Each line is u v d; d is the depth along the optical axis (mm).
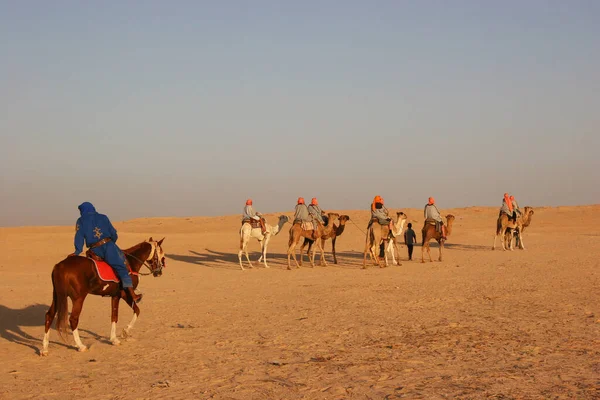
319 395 8758
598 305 16000
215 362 11078
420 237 47781
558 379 9141
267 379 9734
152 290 21672
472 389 8734
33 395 9305
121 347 12594
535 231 52000
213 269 29016
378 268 27875
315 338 12898
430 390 8758
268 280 24141
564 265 26328
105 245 12289
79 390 9508
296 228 28250
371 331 13445
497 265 27281
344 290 20484
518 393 8477
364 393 8758
